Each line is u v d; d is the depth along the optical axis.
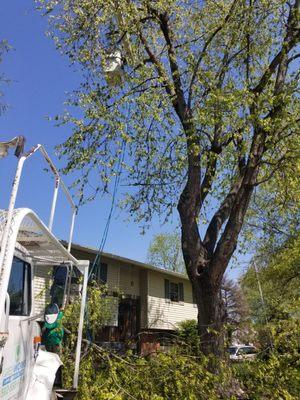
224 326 8.12
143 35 11.36
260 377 7.17
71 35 11.09
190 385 6.94
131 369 7.31
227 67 10.01
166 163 11.56
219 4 10.73
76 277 7.76
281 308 8.72
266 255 19.92
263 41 10.40
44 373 5.39
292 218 14.64
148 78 10.65
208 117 8.90
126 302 22.62
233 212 9.59
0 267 3.63
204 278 9.41
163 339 8.27
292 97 9.15
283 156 8.98
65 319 8.02
